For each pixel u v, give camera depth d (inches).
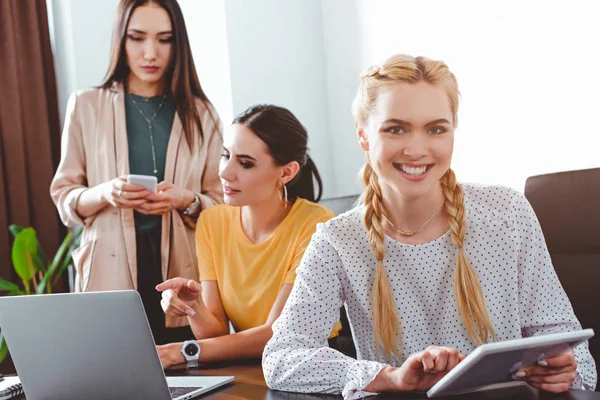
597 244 65.6
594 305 64.8
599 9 102.2
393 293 55.9
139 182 91.0
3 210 142.3
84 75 147.9
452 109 51.5
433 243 55.1
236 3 138.0
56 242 148.1
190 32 145.9
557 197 67.9
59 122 151.3
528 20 111.3
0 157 142.3
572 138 106.9
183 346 69.1
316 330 56.6
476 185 57.2
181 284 70.8
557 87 108.3
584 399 43.9
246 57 139.3
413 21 128.7
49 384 53.1
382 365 49.4
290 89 144.5
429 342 55.8
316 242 58.2
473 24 119.0
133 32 99.3
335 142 147.6
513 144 114.8
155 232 100.0
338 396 50.7
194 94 104.2
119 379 49.9
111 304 48.2
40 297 51.1
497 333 54.6
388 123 50.3
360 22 139.4
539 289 54.5
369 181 56.7
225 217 82.1
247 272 78.5
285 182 78.8
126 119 101.7
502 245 54.5
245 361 68.9
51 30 150.8
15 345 53.5
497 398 45.8
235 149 76.3
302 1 146.6
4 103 143.8
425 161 50.4
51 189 102.1
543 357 43.4
